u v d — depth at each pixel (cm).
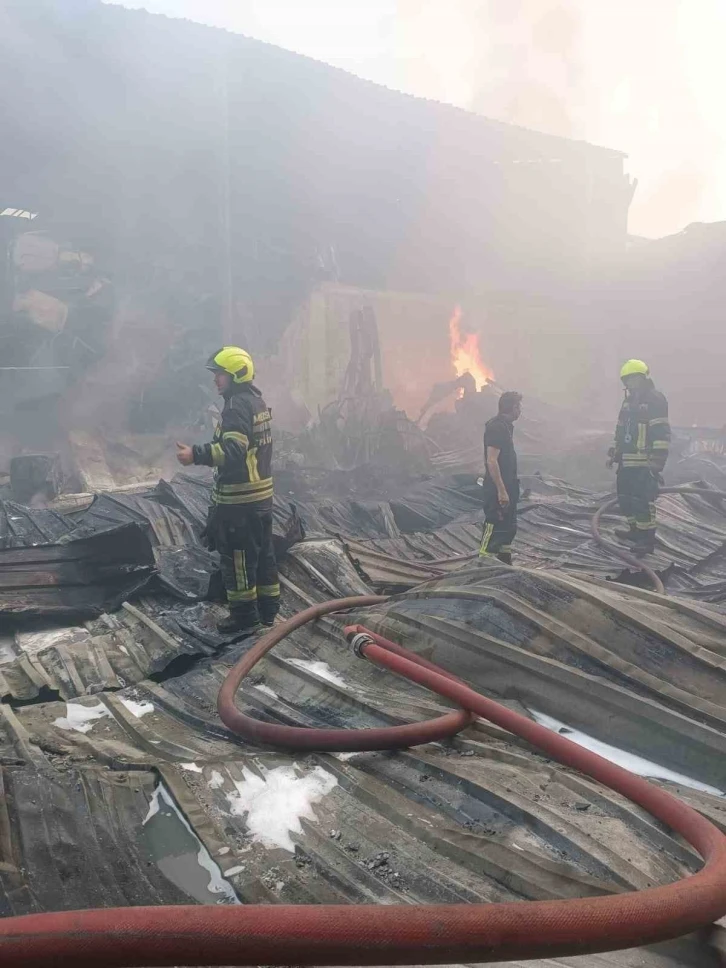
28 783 309
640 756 307
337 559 612
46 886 243
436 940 152
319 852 265
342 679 406
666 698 316
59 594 574
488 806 274
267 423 503
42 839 270
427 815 278
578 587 383
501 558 704
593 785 278
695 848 218
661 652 341
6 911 226
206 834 277
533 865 237
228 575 498
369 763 319
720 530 895
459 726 321
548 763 301
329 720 368
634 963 199
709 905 177
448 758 314
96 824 285
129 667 466
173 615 537
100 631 534
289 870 255
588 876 228
